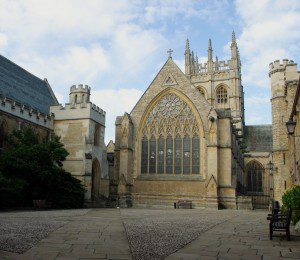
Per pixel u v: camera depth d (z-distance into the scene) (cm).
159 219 2705
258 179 8350
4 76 5056
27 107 4812
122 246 1388
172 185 5228
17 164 3791
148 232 1834
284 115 5772
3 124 4356
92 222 2298
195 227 2125
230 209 4778
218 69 9794
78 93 6488
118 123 5650
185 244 1470
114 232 1795
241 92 9888
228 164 4991
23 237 1555
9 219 2394
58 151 4166
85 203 4812
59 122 5338
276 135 5800
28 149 3988
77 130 5194
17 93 5153
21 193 3834
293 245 1465
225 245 1456
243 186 7575
